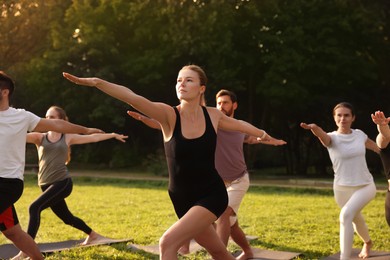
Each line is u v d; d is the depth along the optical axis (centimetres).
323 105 2814
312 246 877
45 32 3281
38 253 602
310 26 2631
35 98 3206
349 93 2883
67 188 778
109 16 2902
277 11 2602
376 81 2969
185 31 2562
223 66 2648
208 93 2611
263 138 547
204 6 2575
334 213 1291
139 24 2852
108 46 2862
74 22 2922
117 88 480
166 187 2161
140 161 3344
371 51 2823
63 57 2825
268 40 2639
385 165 655
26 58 3306
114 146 3466
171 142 496
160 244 464
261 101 3066
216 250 514
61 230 1029
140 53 2991
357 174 729
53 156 771
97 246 842
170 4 2567
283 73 2588
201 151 491
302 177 2731
